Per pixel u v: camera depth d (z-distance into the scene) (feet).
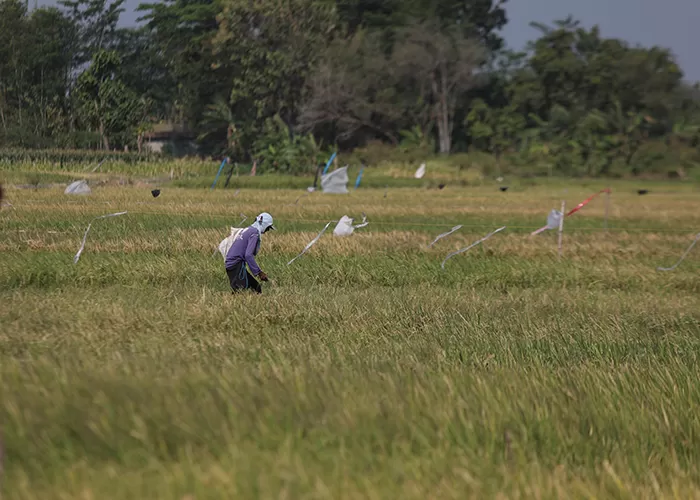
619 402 83.25
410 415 72.18
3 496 54.75
